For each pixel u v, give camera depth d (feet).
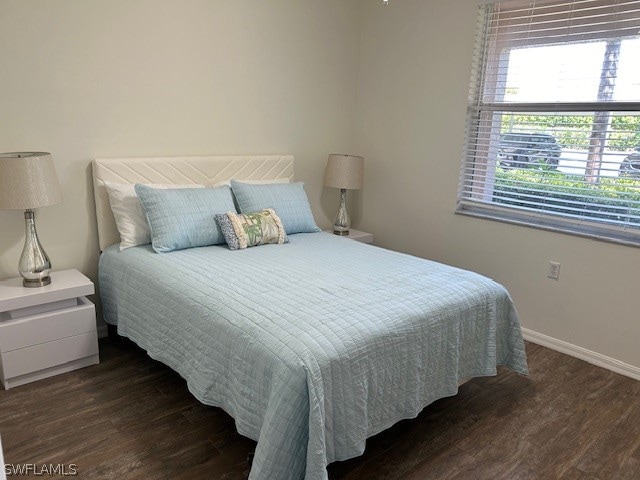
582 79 9.40
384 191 13.39
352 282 7.47
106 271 9.05
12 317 7.81
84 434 6.82
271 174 11.93
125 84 9.45
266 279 7.47
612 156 9.23
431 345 6.73
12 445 6.54
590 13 9.12
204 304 6.65
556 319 10.21
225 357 6.09
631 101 8.80
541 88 10.05
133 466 6.21
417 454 6.67
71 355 8.43
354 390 5.68
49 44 8.45
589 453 6.83
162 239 8.82
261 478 5.11
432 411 7.75
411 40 12.04
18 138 8.44
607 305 9.40
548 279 10.23
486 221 11.13
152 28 9.58
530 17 9.96
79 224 9.39
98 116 9.24
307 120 12.72
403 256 9.28
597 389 8.61
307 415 5.22
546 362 9.65
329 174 12.69
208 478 6.04
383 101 13.01
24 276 8.17
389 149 13.07
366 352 5.80
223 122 11.06
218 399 6.27
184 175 10.36
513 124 10.64
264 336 5.71
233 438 6.84
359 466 6.38
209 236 9.36
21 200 7.59
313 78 12.55
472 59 10.85
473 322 7.48
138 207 9.29
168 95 10.07
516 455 6.73
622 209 9.21
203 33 10.31
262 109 11.71
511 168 10.84
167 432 6.92
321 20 12.33
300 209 10.89
